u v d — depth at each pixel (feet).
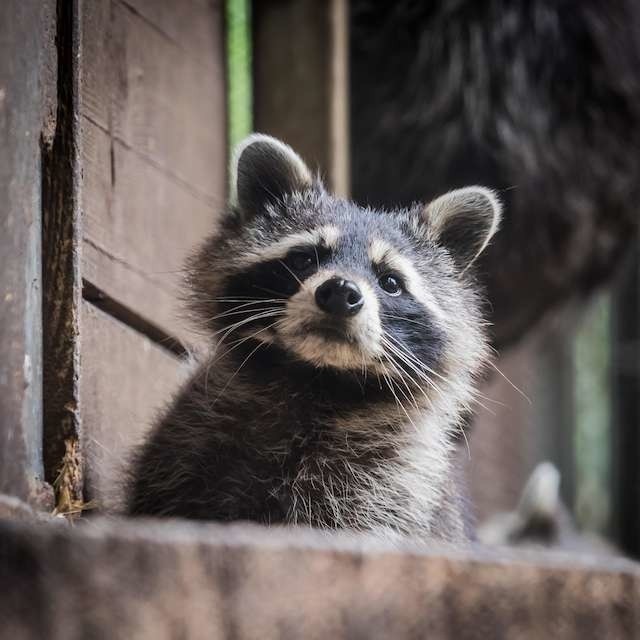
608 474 54.24
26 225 16.25
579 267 39.93
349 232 21.47
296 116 29.73
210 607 11.91
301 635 12.31
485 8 36.32
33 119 16.55
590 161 37.86
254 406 20.49
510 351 42.73
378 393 20.72
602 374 54.03
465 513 23.62
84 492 18.56
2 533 11.34
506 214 37.19
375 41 36.47
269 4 30.01
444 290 22.56
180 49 24.09
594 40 37.19
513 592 13.57
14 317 15.76
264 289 20.93
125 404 21.03
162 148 23.02
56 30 17.72
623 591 14.10
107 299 20.47
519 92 36.47
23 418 15.80
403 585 12.96
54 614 11.34
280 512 19.88
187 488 19.83
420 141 36.42
